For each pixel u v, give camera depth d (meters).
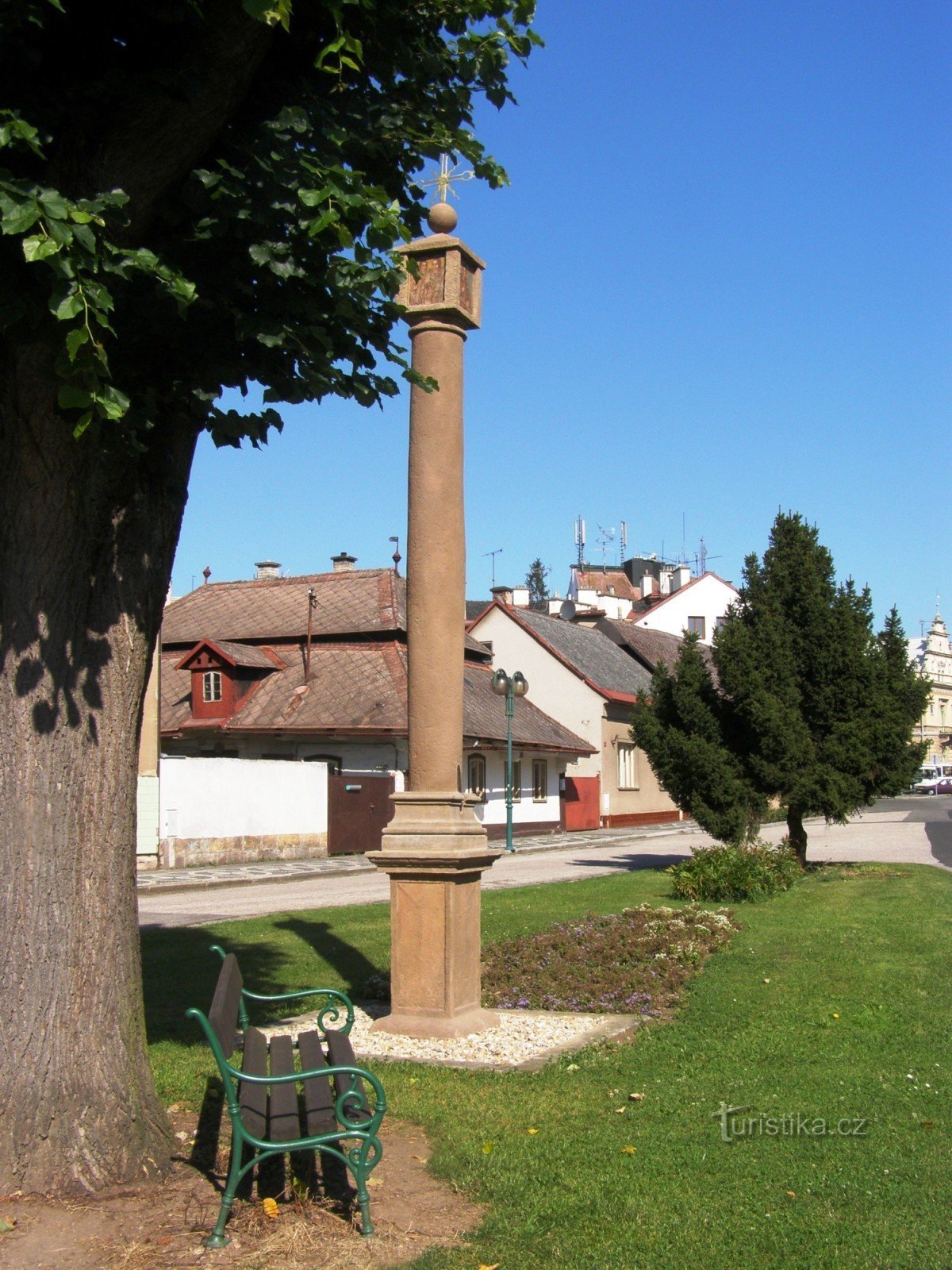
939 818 41.75
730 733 19.06
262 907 17.03
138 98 4.64
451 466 8.05
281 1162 5.04
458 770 7.99
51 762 4.75
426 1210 4.61
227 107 4.83
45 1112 4.60
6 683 4.73
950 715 97.50
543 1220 4.46
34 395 4.56
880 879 18.34
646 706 19.83
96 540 4.84
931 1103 5.95
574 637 45.69
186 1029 8.00
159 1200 4.59
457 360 8.14
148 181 4.78
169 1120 5.41
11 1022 4.62
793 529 19.08
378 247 5.03
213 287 4.97
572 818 40.38
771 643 18.45
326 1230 4.38
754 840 18.94
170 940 12.51
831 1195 4.69
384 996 9.00
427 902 7.75
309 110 5.29
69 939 4.73
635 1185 4.80
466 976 7.87
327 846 28.77
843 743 18.41
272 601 35.97
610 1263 4.06
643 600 73.00
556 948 10.59
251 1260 4.10
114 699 4.93
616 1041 7.46
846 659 18.28
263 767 27.05
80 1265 4.03
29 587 4.71
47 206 3.93
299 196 4.76
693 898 15.55
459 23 6.06
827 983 9.10
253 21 4.68
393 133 5.75
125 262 4.26
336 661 32.34
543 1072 6.61
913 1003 8.38
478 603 67.19
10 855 4.69
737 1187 4.78
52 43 4.76
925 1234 4.28
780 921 13.01
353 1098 4.46
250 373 5.09
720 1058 6.90
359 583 35.72
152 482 5.05
